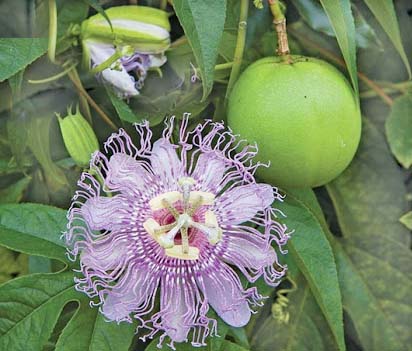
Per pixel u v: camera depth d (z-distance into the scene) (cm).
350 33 29
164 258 28
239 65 30
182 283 28
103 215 28
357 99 29
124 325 28
